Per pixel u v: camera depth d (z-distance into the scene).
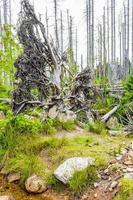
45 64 10.26
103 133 8.37
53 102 9.67
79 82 10.51
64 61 10.96
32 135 7.47
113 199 5.04
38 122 8.03
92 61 27.50
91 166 5.88
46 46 10.38
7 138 7.04
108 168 5.80
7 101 11.30
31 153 6.78
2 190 6.02
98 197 5.26
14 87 10.99
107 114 10.62
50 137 7.61
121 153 6.38
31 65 9.92
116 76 23.31
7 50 13.17
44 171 6.23
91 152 6.55
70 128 8.73
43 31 10.43
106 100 12.38
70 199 5.51
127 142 7.28
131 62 31.88
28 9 10.39
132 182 5.14
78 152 6.59
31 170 6.21
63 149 6.82
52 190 5.85
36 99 9.91
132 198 4.82
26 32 10.27
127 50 31.66
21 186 6.09
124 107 10.66
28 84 9.79
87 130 8.76
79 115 10.68
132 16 33.06
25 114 9.55
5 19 29.73
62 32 33.31
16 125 7.48
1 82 13.86
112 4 33.66
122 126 9.50
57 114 9.52
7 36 13.20
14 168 6.39
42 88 10.02
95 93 11.41
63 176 5.84
